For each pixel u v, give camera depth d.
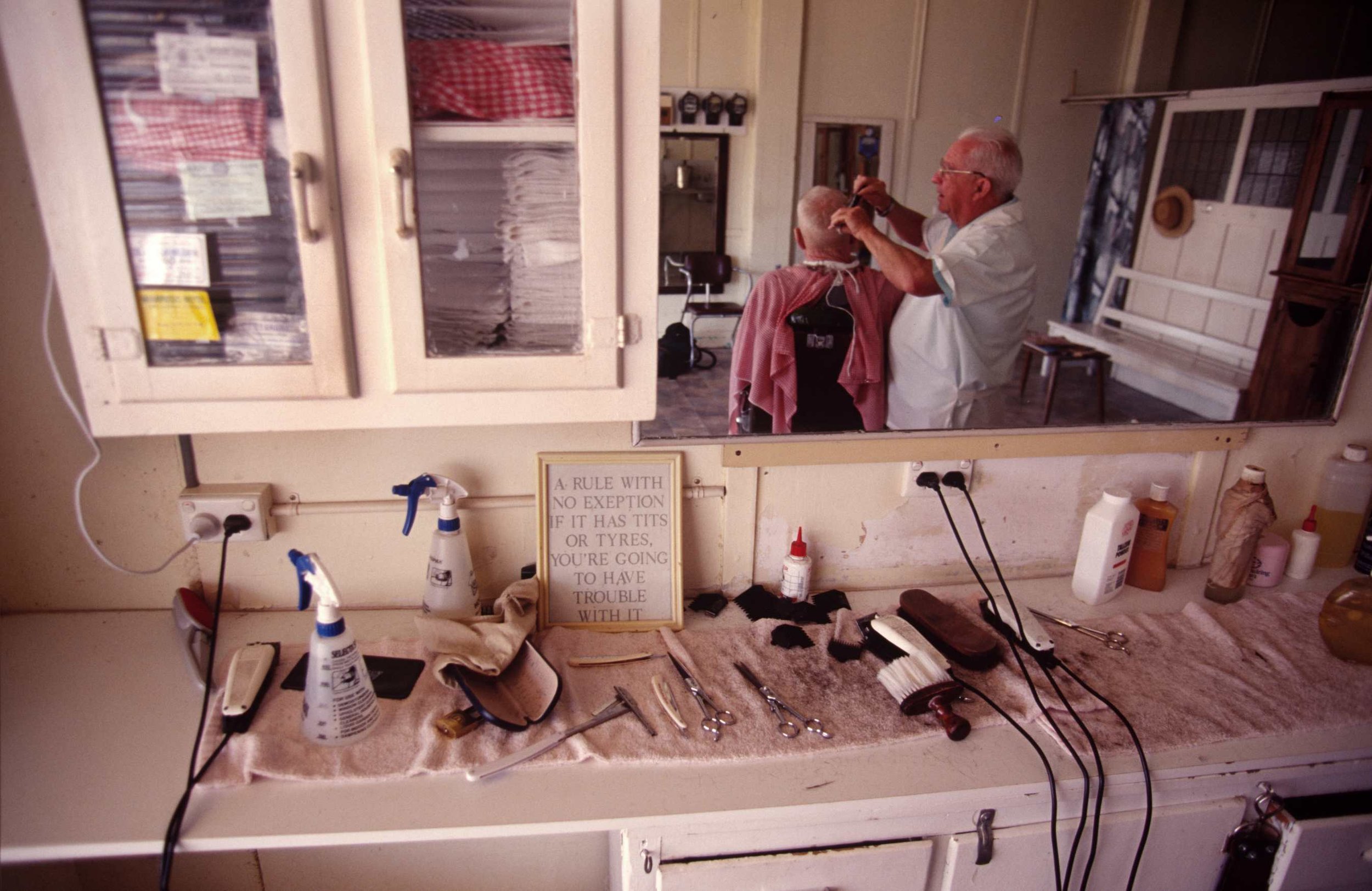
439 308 0.99
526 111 0.93
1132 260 1.31
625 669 1.19
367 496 1.28
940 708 1.09
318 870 1.54
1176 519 1.51
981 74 1.18
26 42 0.83
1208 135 1.25
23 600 1.27
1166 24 1.20
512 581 1.36
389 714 1.08
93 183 0.87
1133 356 1.36
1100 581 1.38
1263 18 1.23
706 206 1.17
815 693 1.14
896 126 1.19
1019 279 1.27
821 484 1.36
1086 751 1.05
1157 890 1.14
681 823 0.95
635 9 0.90
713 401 1.28
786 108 1.14
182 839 0.89
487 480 1.30
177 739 1.04
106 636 1.23
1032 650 1.22
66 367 1.16
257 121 0.89
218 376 0.95
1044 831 1.06
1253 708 1.14
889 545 1.42
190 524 1.23
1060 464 1.43
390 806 0.94
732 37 1.10
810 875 1.03
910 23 1.15
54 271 0.90
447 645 1.14
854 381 1.30
